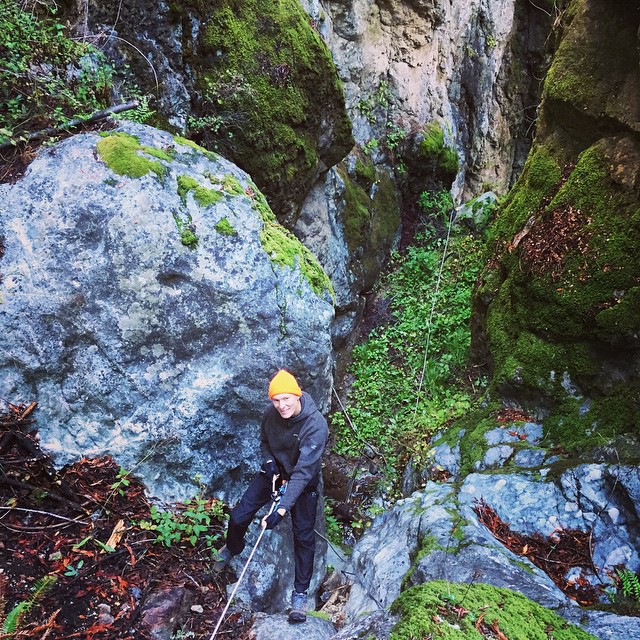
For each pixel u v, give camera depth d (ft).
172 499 13.88
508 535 15.10
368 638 9.72
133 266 13.50
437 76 34.55
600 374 17.56
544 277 18.86
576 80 19.33
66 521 12.56
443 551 13.79
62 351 13.34
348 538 20.44
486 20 36.35
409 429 22.43
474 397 22.08
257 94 20.01
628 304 16.76
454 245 31.17
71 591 11.44
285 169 21.24
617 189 17.71
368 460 22.91
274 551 14.67
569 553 14.43
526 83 39.60
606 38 18.75
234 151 20.10
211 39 19.38
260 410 14.52
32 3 16.38
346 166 28.40
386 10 31.12
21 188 13.70
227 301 14.03
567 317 18.19
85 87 16.16
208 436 14.12
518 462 17.47
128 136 14.73
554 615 10.28
